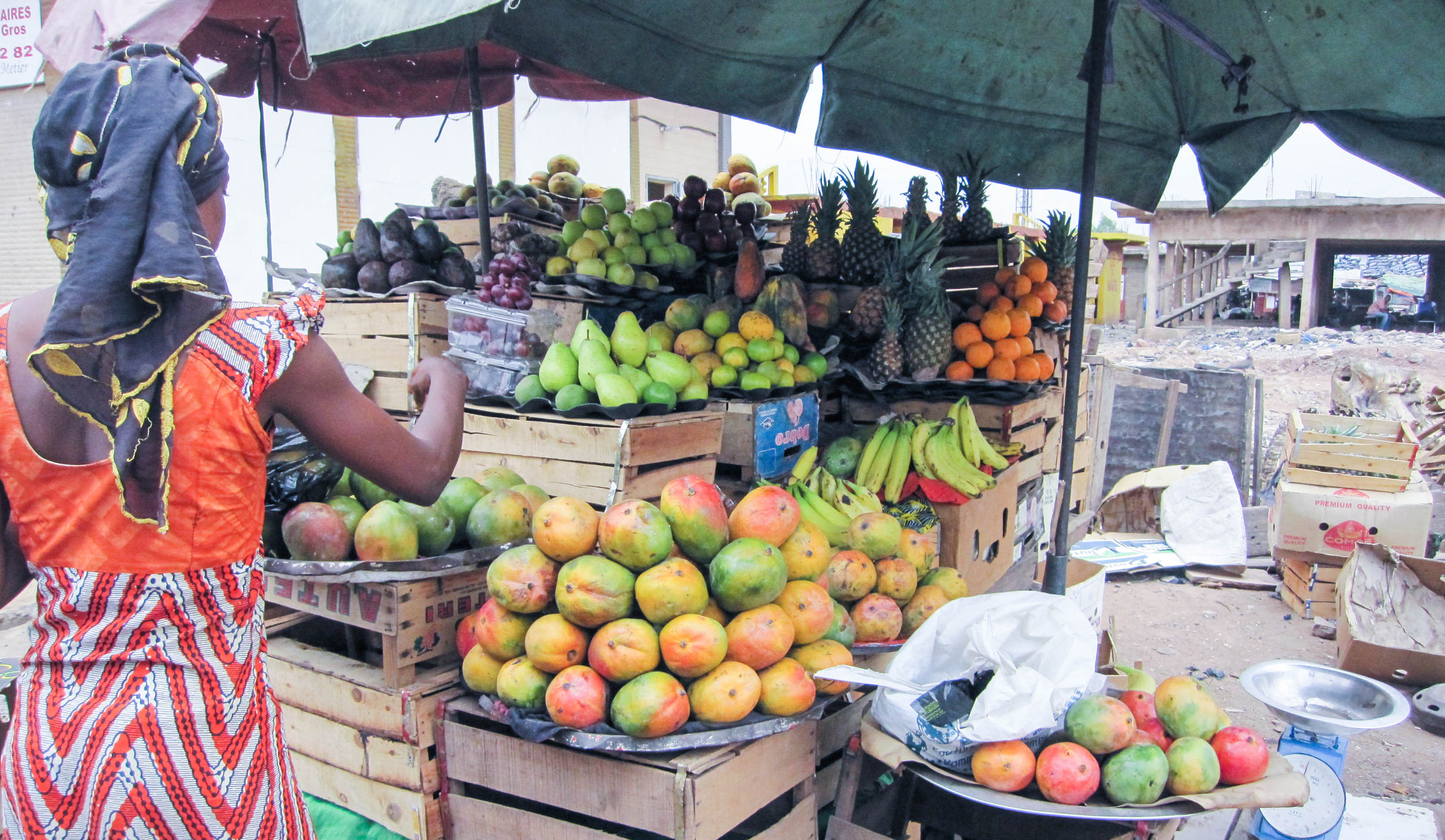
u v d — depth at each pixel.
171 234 1.20
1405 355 16.09
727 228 5.05
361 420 1.47
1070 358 3.17
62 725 1.25
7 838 1.28
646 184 14.68
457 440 1.67
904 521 3.39
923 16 4.29
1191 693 2.26
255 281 9.57
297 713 2.65
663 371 3.21
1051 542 3.32
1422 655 4.70
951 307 4.78
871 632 2.60
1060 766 2.03
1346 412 9.45
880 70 4.65
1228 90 4.46
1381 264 25.02
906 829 2.46
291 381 1.39
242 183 9.37
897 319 4.46
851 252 4.84
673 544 2.26
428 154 11.31
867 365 4.56
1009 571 4.06
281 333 1.37
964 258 5.40
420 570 2.38
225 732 1.31
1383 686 2.95
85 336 1.17
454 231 4.64
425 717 2.40
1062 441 3.21
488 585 2.24
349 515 2.49
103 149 1.22
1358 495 5.88
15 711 1.31
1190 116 4.75
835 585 2.61
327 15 1.85
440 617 2.50
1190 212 19.17
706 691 2.08
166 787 1.25
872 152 5.00
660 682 2.03
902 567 2.73
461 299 3.36
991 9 4.26
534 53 3.64
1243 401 8.17
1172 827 2.21
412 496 1.60
